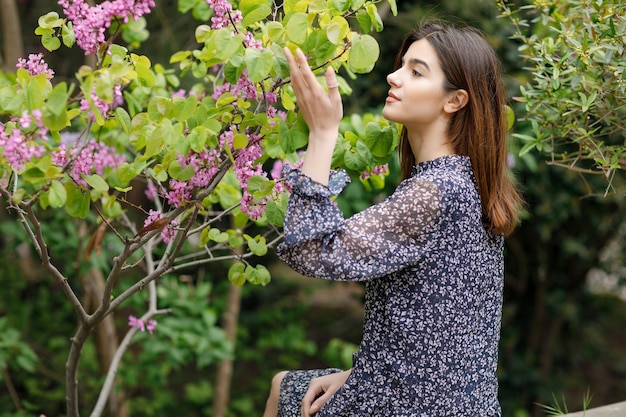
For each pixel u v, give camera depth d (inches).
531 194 172.2
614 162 79.4
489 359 65.6
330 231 58.2
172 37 159.0
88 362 180.5
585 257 190.5
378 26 62.4
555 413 96.3
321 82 65.1
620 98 77.7
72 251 137.2
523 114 142.0
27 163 57.6
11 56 136.9
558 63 77.5
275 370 234.4
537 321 205.8
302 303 233.5
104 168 95.6
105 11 62.3
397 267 59.6
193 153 64.5
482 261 63.3
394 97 64.5
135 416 197.2
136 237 70.0
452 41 63.9
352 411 64.5
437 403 62.7
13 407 171.9
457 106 64.0
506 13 89.4
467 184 62.2
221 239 78.8
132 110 84.2
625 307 260.7
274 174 75.9
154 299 97.5
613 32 73.5
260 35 69.4
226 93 63.8
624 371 234.7
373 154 70.9
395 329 62.2
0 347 136.2
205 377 229.8
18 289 190.5
